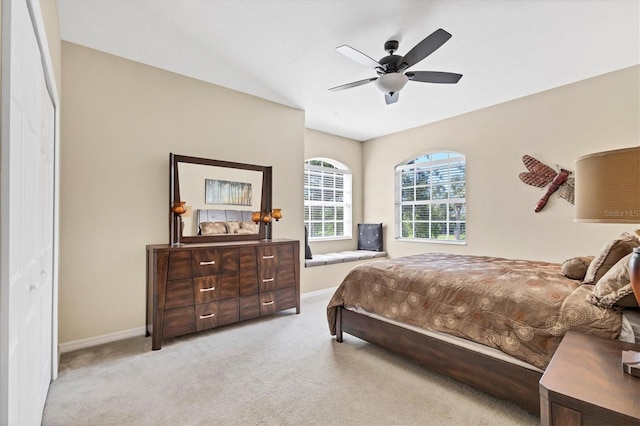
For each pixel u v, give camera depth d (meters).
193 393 1.90
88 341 2.61
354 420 1.65
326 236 5.46
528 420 1.63
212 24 2.44
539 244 3.67
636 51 2.76
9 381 0.89
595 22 2.35
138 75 2.92
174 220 3.04
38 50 1.41
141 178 2.92
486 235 4.16
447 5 2.19
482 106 4.14
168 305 2.63
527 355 1.59
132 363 2.29
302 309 3.71
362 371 2.18
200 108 3.31
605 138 3.19
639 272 1.02
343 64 3.05
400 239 5.31
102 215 2.71
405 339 2.21
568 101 3.44
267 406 1.77
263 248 3.26
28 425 1.28
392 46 2.62
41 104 1.53
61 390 1.92
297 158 4.15
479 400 1.83
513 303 1.72
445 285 2.07
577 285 1.78
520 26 2.41
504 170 3.98
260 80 3.37
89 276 2.64
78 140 2.60
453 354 1.93
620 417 0.83
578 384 0.97
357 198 5.86
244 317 3.09
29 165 1.24
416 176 5.21
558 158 3.52
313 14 2.31
